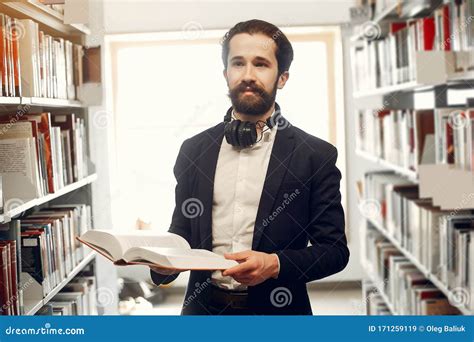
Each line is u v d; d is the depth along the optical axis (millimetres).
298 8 2680
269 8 2674
